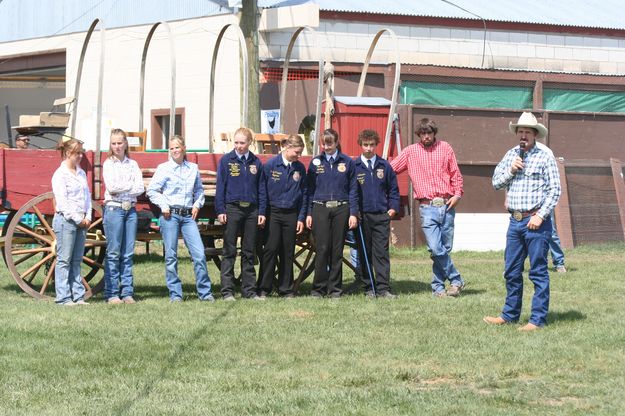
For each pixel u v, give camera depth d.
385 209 13.02
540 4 26.92
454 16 23.70
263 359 8.98
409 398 7.57
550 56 25.20
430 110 20.34
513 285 10.72
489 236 20.78
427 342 9.70
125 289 12.44
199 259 12.52
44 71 28.08
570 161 21.19
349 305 12.12
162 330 10.23
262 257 13.00
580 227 21.11
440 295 13.08
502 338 9.88
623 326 10.56
